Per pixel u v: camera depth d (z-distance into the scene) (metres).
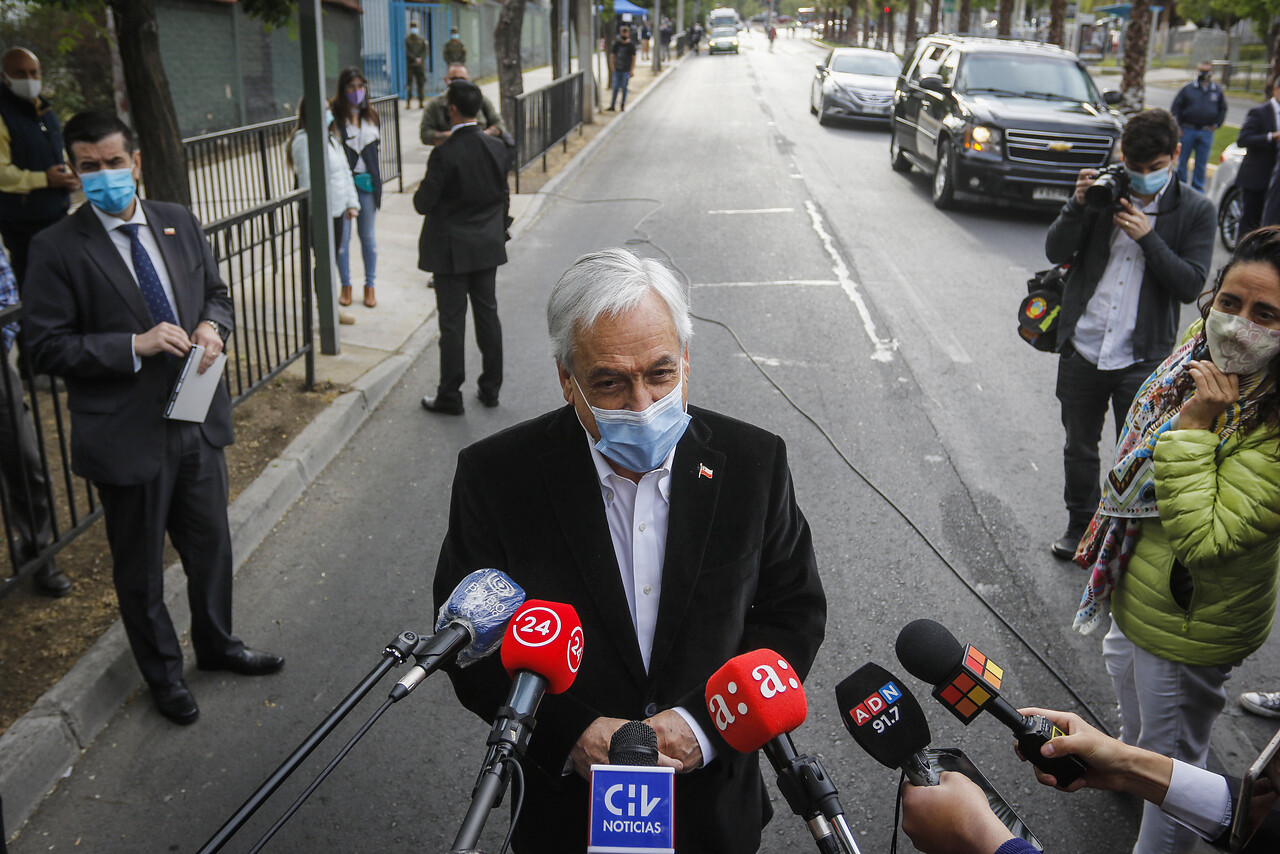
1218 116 12.91
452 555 1.97
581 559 1.85
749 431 1.97
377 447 5.73
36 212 5.89
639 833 1.30
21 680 3.48
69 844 2.96
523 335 7.64
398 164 12.73
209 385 3.28
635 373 1.70
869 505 5.02
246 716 3.52
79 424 3.18
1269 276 2.15
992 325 7.81
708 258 9.81
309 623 4.08
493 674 1.84
